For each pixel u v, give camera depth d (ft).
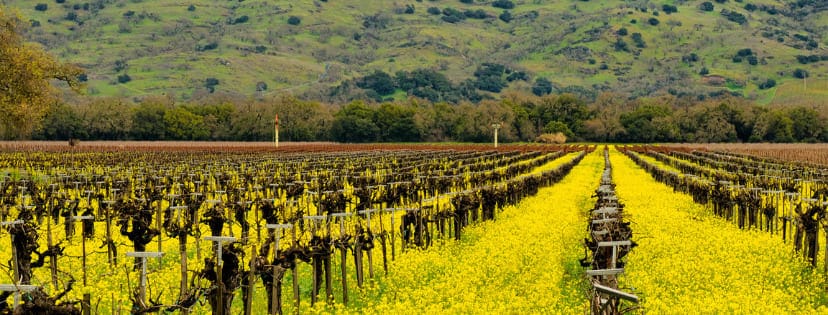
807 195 135.95
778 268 73.56
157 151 305.53
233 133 525.34
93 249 81.71
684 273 71.67
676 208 124.47
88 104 534.78
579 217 110.83
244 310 58.29
